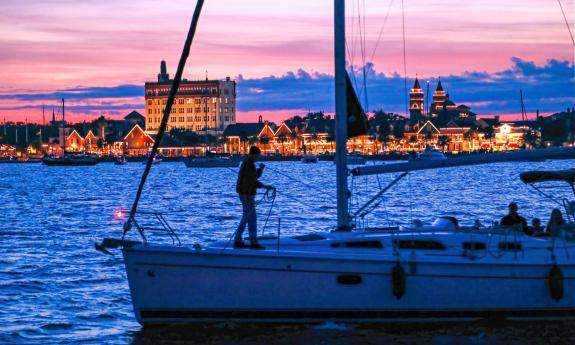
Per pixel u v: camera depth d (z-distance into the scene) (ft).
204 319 61.72
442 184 385.29
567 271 62.34
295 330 61.77
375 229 68.49
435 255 62.44
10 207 253.65
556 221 69.26
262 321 61.77
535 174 67.26
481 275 61.72
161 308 61.36
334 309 61.36
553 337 60.95
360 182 411.54
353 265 61.00
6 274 101.65
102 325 73.61
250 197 63.98
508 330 62.54
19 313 79.00
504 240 63.72
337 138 66.69
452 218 69.77
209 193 339.77
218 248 61.87
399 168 65.00
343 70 66.33
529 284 62.34
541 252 63.52
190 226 178.09
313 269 60.90
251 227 64.23
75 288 91.71
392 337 61.36
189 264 60.90
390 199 264.93
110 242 61.05
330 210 215.72
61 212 229.66
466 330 62.18
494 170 641.40
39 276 99.96
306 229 165.07
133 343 61.21
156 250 60.70
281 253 60.85
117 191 366.43
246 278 61.00
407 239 63.62
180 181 488.44
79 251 126.11
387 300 61.36
